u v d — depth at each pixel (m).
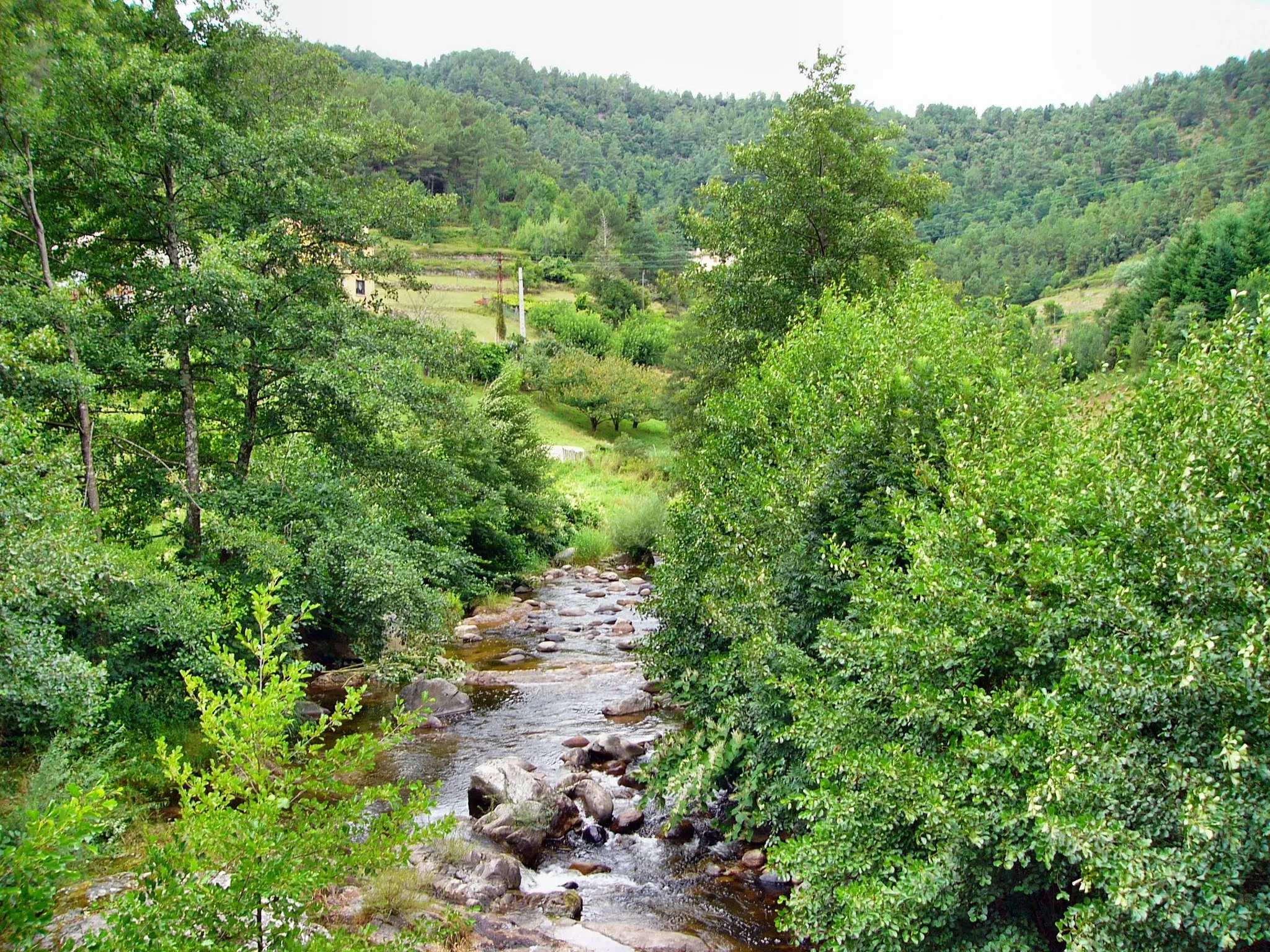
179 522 16.20
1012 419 9.36
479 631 24.66
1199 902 5.27
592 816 12.35
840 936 6.64
